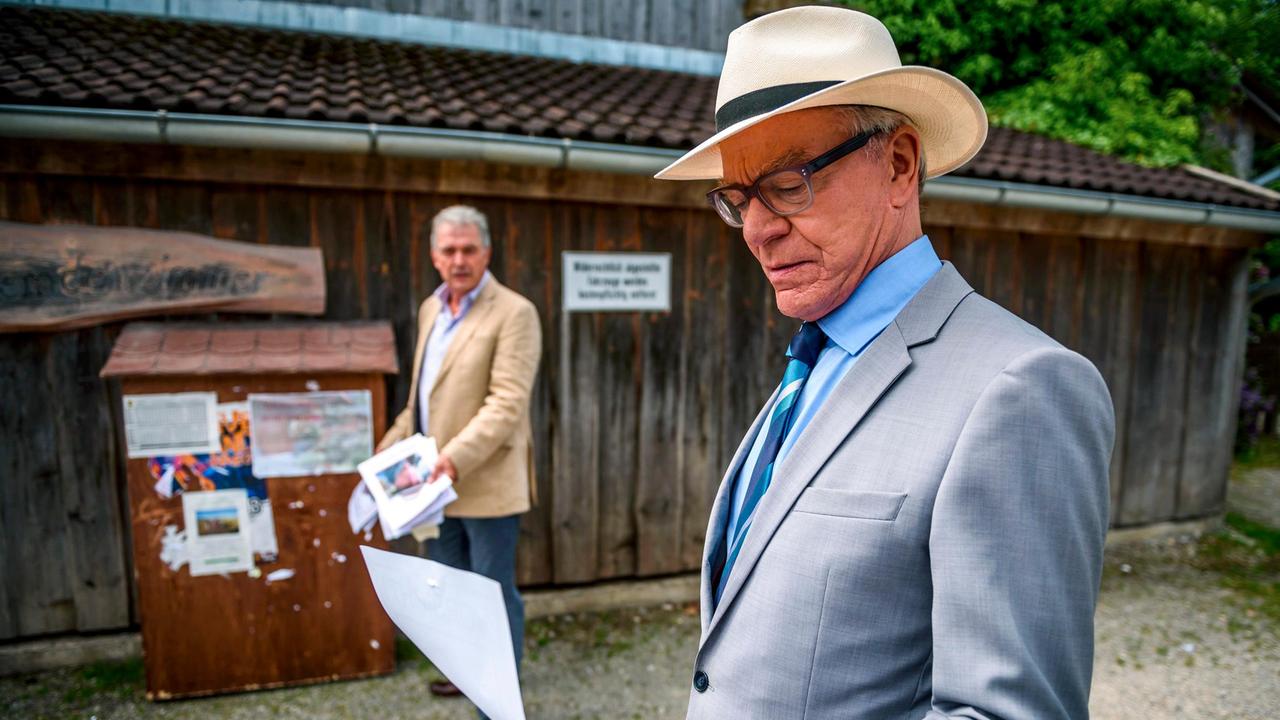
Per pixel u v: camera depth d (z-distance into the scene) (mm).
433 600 1238
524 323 2633
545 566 3729
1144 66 6324
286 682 3037
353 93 3242
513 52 4953
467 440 2461
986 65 6172
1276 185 7262
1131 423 4766
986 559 752
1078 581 759
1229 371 5008
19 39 3406
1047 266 4383
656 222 3674
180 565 2881
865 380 942
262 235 3170
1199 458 5008
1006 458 767
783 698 894
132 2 4234
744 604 970
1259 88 6719
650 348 3746
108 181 2988
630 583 3857
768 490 979
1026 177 3840
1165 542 4895
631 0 5191
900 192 1014
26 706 2906
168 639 2902
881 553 840
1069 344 4516
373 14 4633
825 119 949
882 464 869
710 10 5414
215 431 2852
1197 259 4789
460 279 2623
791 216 980
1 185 2887
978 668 727
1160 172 4762
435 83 3752
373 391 2980
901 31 6191
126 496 3193
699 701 1024
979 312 931
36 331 2998
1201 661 3479
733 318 3861
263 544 2945
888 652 845
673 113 3857
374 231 3293
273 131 2842
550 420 3643
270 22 4441
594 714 2980
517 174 3363
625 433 3762
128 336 2902
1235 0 6445
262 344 2973
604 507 3777
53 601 3160
